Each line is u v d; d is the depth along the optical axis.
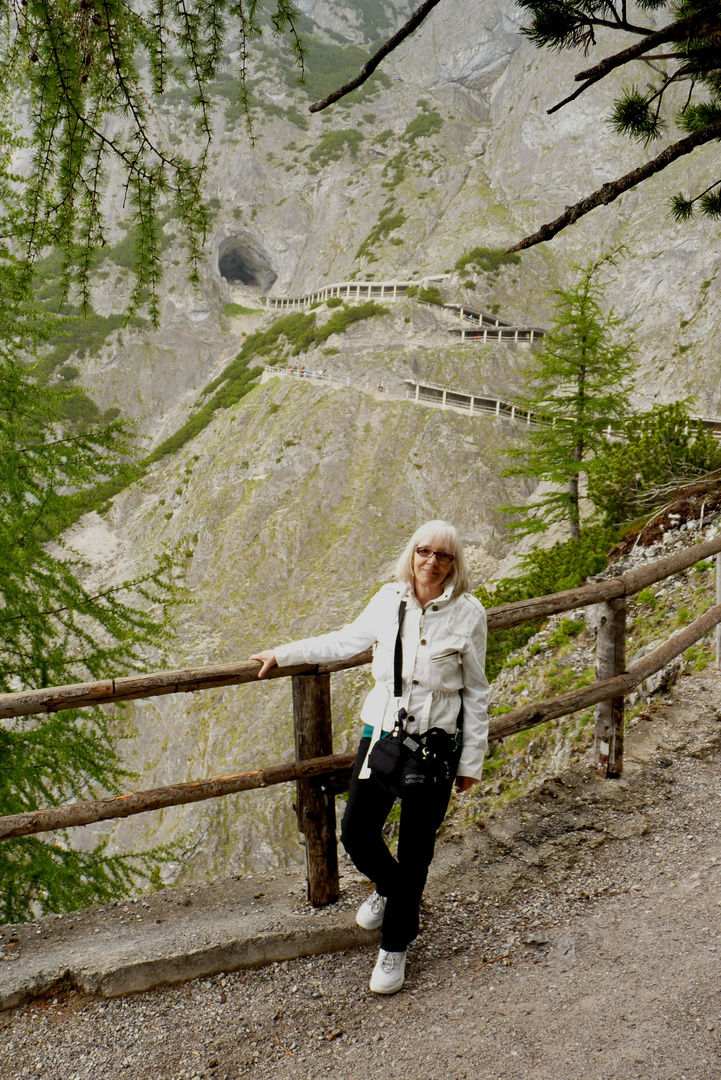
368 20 160.38
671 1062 2.22
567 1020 2.45
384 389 63.88
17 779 7.33
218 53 2.96
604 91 98.06
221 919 3.02
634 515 15.74
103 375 85.75
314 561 49.66
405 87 130.88
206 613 47.78
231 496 54.75
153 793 2.69
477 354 70.31
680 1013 2.43
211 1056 2.33
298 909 3.10
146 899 3.25
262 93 131.12
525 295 84.56
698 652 6.63
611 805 3.98
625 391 19.52
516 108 112.19
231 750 37.69
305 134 125.62
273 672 2.81
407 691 2.45
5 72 2.92
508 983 2.67
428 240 103.00
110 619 8.01
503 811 3.99
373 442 55.03
